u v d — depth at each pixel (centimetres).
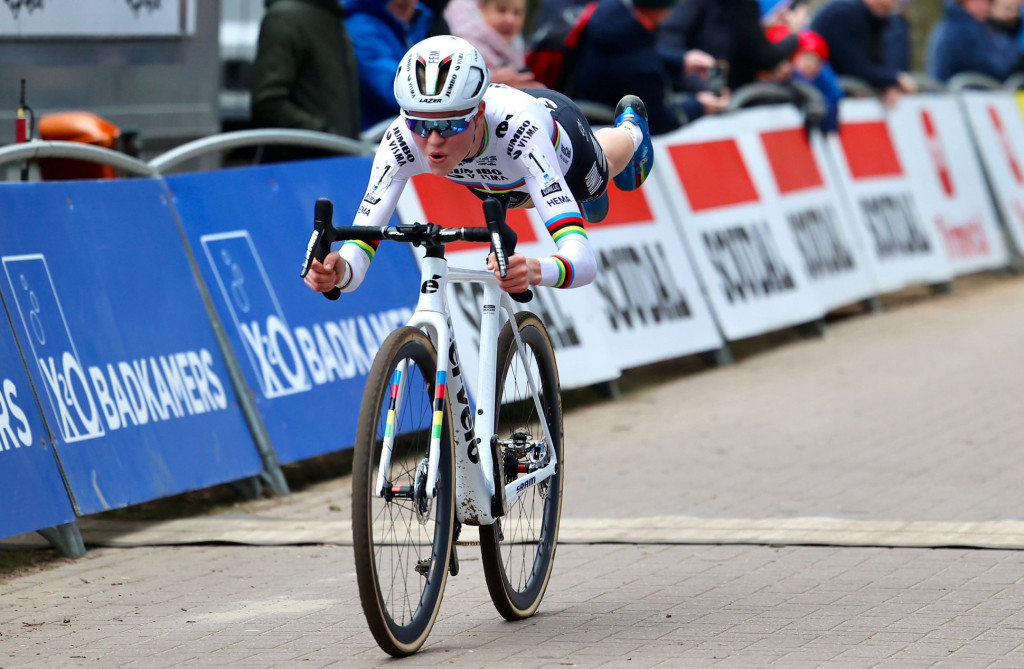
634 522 1705
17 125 1925
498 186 1267
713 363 2870
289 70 2252
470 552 1619
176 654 1220
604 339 2519
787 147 3216
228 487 1953
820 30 3572
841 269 3319
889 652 1159
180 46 2420
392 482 1161
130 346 1759
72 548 1617
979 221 3972
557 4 2972
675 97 2920
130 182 1856
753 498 1814
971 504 1728
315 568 1552
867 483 1870
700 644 1202
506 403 1301
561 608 1357
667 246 2759
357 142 2239
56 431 1614
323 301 2062
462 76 1138
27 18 2111
